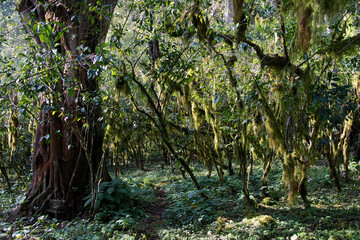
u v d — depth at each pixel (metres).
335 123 5.36
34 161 6.85
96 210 6.23
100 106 6.94
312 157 5.50
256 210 6.03
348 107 5.48
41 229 5.55
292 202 5.39
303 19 4.50
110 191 6.38
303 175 5.43
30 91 4.91
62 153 6.69
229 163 10.06
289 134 5.35
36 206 6.43
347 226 4.64
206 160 9.52
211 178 9.73
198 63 7.23
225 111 6.15
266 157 6.69
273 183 8.35
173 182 10.56
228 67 5.77
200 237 4.89
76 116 6.50
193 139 9.04
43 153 6.75
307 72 5.07
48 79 4.85
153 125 7.93
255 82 5.16
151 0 5.58
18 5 6.60
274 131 5.18
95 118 6.84
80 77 6.47
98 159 7.05
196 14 5.44
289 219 5.29
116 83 5.99
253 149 6.28
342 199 6.39
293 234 4.48
